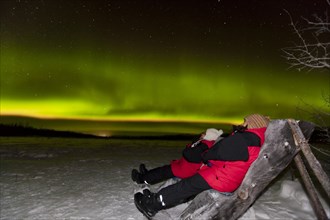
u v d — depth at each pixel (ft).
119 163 26.61
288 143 9.59
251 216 12.54
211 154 9.87
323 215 10.53
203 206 10.20
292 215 13.10
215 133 13.25
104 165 25.59
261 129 9.80
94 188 17.79
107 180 19.79
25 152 33.35
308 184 10.54
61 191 17.25
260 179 9.82
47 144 42.11
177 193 10.61
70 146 39.91
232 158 9.61
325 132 16.37
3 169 23.76
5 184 18.94
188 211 10.62
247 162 9.65
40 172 22.59
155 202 10.92
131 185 18.26
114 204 14.67
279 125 9.59
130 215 13.17
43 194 16.71
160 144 44.86
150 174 15.70
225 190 9.98
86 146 40.34
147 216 11.36
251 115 10.08
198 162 13.32
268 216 12.91
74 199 15.67
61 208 14.33
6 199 15.94
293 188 16.06
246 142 9.54
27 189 17.79
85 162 27.14
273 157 9.65
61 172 22.59
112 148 38.29
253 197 10.03
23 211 14.08
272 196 15.94
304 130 9.85
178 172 14.44
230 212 10.11
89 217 13.08
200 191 10.41
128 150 36.40
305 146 9.46
